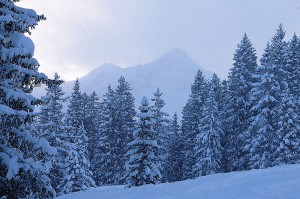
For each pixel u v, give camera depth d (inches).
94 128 2309.3
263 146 1382.9
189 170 1872.5
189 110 2005.4
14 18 503.2
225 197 434.6
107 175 1876.2
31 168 481.7
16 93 482.0
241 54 1733.5
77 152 1270.9
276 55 1472.7
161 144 1923.0
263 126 1414.9
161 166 1962.4
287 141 1293.1
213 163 1598.2
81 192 679.7
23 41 491.5
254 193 433.1
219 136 1649.9
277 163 1311.5
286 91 1371.8
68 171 1230.9
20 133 501.0
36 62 520.4
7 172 454.6
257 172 671.8
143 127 1096.2
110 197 564.7
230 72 1754.4
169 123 2149.4
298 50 1615.4
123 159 1921.8
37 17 535.5
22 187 490.0
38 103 537.6
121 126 2016.5
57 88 1366.9
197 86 1999.3
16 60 490.0
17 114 470.3
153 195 524.1
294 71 1513.3
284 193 407.8
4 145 486.9
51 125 1295.5
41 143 503.5
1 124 471.8
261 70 1520.7
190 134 1923.0
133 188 638.5
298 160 1314.0
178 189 558.9
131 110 2160.4
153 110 1953.7
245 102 1616.6
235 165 1584.6
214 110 1642.5
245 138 1539.1
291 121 1301.7
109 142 1939.0
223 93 1999.3
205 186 563.5
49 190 513.0
